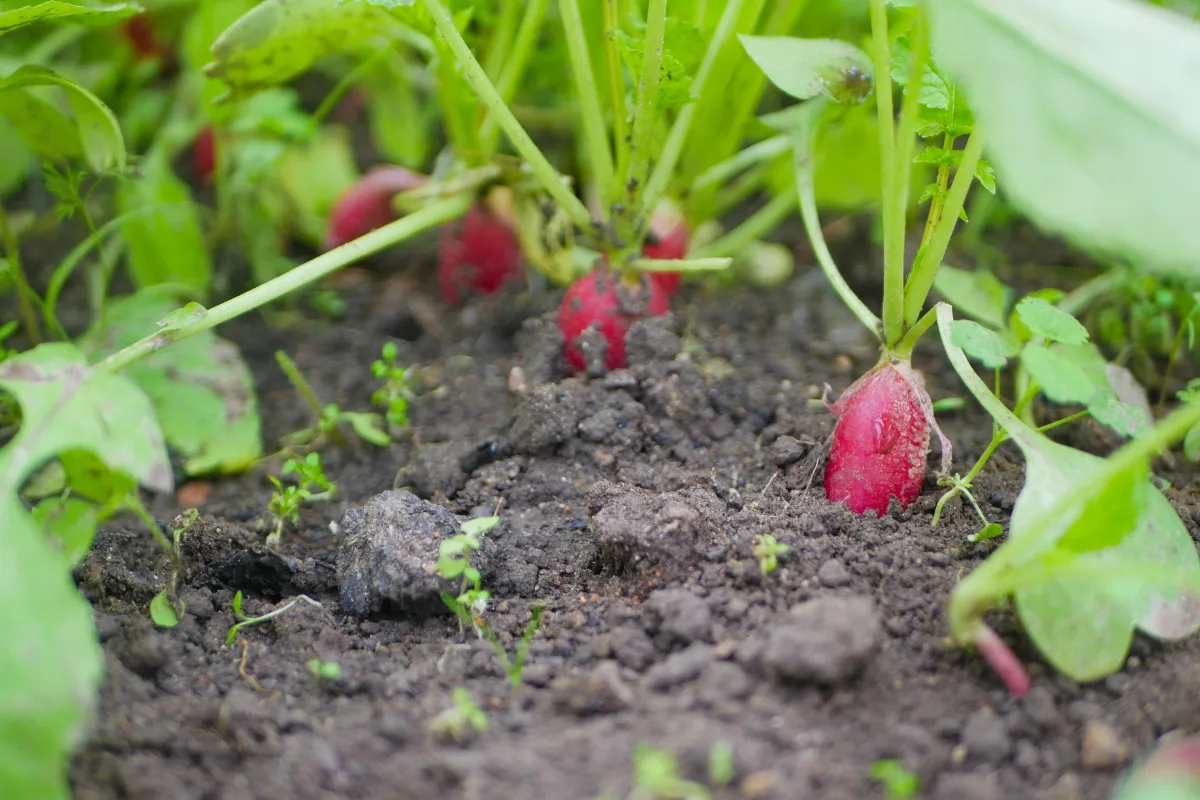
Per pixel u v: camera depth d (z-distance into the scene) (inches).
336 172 43.7
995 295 37.0
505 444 36.7
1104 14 32.0
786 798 31.5
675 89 36.2
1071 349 35.5
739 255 41.7
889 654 33.2
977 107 31.9
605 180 37.4
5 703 31.2
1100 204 31.4
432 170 45.9
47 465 36.8
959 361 34.4
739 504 35.1
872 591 33.8
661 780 31.3
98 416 32.9
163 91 45.6
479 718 32.4
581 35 36.9
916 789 31.9
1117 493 32.1
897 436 34.8
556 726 32.5
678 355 37.2
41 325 41.3
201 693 33.3
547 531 35.4
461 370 39.3
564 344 37.8
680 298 40.9
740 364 38.6
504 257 40.8
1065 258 42.7
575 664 33.3
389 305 41.9
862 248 43.1
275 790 31.9
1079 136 31.6
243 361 39.8
